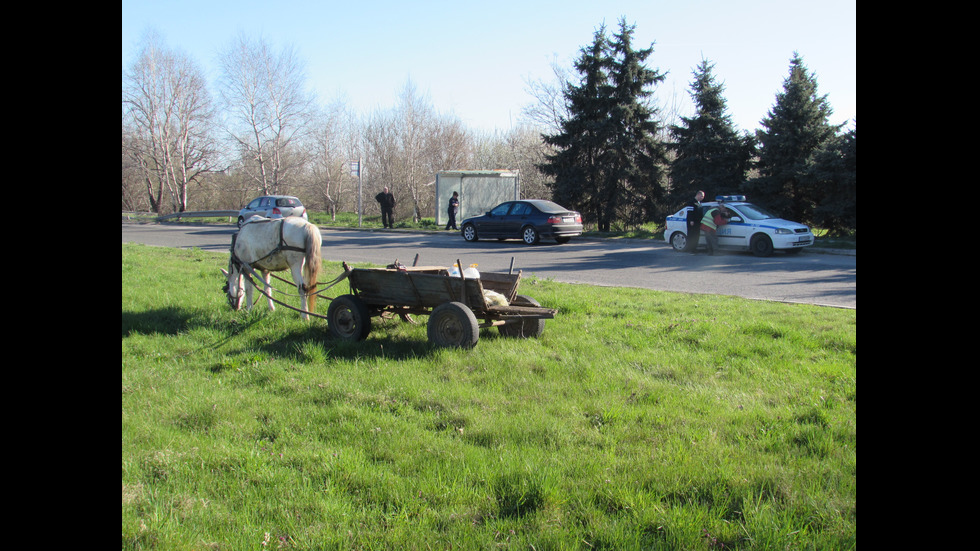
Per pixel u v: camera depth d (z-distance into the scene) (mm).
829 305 10734
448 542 3273
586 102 29297
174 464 4219
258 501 3727
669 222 20500
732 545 3258
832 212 23547
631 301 10711
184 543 3283
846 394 5594
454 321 7309
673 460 4207
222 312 9617
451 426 4961
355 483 3949
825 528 3357
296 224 9078
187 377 6410
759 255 18562
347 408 5312
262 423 5090
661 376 6359
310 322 8836
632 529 3383
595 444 4570
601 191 29047
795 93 25812
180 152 49062
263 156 46188
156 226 38000
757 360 6887
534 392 5777
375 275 7945
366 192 48344
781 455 4316
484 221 24094
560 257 18656
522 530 3393
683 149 28312
